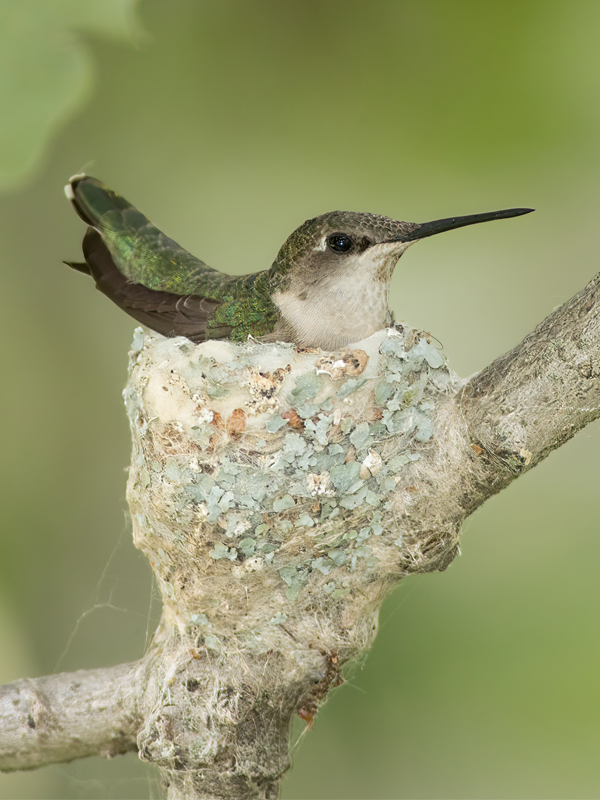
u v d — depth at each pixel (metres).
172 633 6.59
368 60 10.55
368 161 11.00
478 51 9.92
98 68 11.29
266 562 6.24
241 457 6.29
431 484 6.13
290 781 9.71
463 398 5.99
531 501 10.12
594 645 9.19
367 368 6.42
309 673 6.30
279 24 10.86
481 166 10.30
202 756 6.01
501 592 9.55
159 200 12.29
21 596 10.68
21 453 11.16
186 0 10.85
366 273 7.49
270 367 6.48
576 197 11.30
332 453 6.29
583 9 9.49
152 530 6.46
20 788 10.15
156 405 6.34
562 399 5.45
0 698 6.72
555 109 9.82
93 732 6.65
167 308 8.04
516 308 11.60
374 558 6.33
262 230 12.47
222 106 11.66
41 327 11.50
